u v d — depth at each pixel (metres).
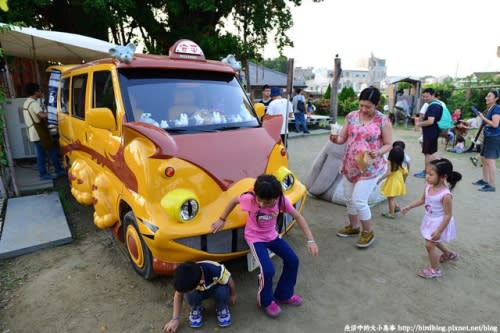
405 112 17.52
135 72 3.87
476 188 7.03
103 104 4.05
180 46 4.32
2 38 6.77
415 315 3.13
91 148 4.43
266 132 3.97
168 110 3.75
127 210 3.77
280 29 13.41
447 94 21.08
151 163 3.09
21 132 7.45
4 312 3.15
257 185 2.80
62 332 2.89
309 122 16.34
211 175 3.20
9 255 4.04
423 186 7.08
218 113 4.00
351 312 3.16
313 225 5.09
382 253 4.25
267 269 2.94
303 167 8.70
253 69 28.95
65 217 4.98
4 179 5.79
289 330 2.93
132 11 10.78
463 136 11.30
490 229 4.99
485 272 3.83
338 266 3.94
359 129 4.05
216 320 3.04
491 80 19.92
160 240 2.92
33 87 6.40
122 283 3.56
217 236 3.16
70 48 7.66
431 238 3.57
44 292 3.42
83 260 4.00
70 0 9.80
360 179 4.16
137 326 2.96
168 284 3.54
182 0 11.19
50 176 6.67
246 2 12.33
